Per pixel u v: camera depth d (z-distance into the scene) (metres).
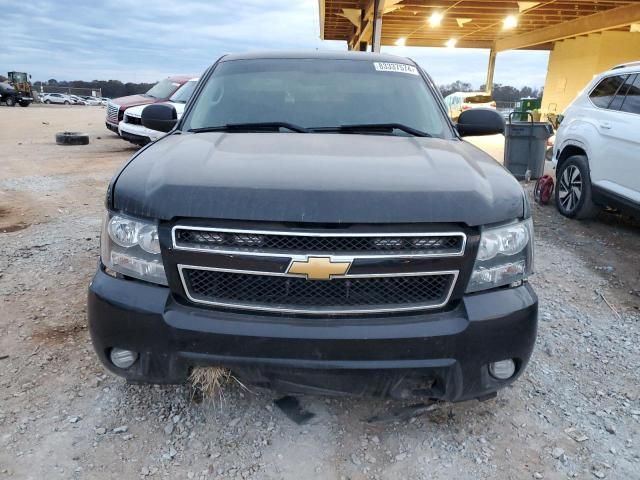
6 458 2.17
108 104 13.60
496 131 3.44
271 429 2.40
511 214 2.13
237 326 1.97
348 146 2.58
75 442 2.28
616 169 5.54
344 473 2.17
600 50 21.22
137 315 2.04
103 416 2.46
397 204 1.95
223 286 2.02
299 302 1.99
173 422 2.42
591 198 6.06
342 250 1.93
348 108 3.15
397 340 1.97
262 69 3.44
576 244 5.46
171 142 2.69
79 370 2.82
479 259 2.05
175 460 2.20
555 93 24.59
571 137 6.38
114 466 2.16
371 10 14.43
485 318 2.03
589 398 2.75
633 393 2.80
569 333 3.47
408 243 1.96
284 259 1.92
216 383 2.26
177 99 11.39
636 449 2.36
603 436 2.45
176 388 2.65
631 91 5.67
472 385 2.10
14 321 3.35
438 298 2.05
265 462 2.21
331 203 1.92
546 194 7.24
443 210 1.97
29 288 3.87
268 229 1.92
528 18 20.17
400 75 3.47
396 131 3.03
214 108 3.19
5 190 7.39
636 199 5.25
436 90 3.50
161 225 2.01
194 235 1.98
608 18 18.17
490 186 2.20
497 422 2.52
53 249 4.76
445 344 2.00
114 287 2.11
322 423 2.45
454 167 2.30
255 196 1.94
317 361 1.97
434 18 19.09
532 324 2.16
